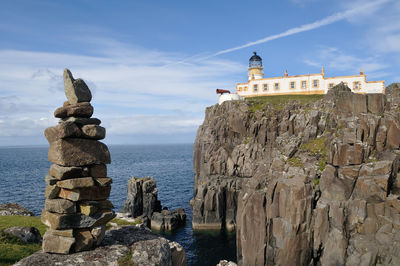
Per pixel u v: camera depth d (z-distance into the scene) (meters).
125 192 89.44
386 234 33.25
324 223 36.03
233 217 61.78
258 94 89.88
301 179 38.66
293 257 35.84
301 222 35.91
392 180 36.12
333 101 57.78
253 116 67.25
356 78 78.62
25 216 23.80
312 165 43.91
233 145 68.50
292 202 36.31
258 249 38.91
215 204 61.09
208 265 44.09
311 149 48.84
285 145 51.94
